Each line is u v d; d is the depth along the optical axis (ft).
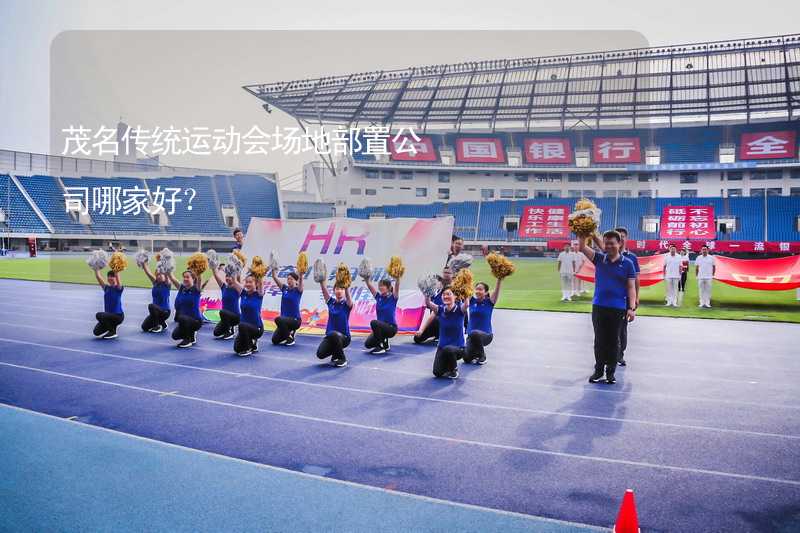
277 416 22.68
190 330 37.68
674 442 19.97
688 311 58.95
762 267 61.41
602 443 19.84
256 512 14.53
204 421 21.94
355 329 43.91
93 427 20.99
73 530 13.61
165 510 14.61
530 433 20.84
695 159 191.93
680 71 192.65
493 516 14.43
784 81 183.52
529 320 53.52
